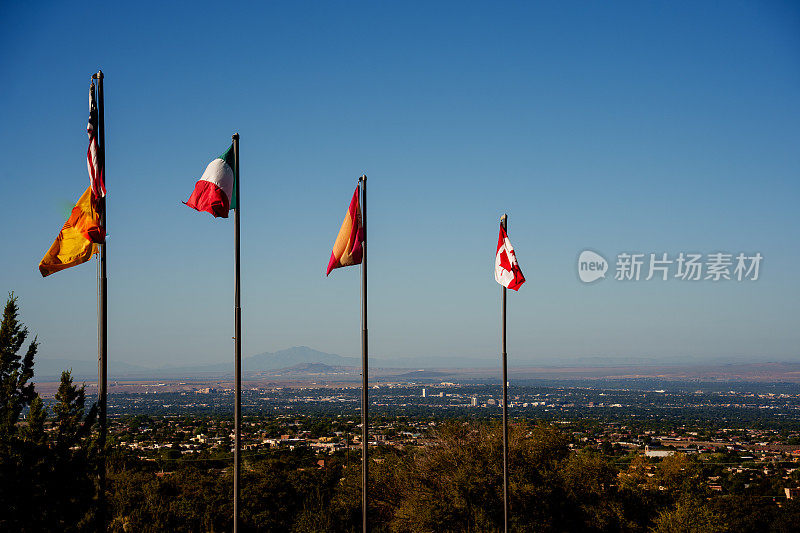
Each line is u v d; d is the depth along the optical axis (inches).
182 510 1674.5
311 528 1567.4
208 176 770.2
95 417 837.2
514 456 1478.8
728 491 2901.1
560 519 1470.2
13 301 819.4
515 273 1030.4
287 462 2876.5
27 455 765.3
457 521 1369.3
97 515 776.3
